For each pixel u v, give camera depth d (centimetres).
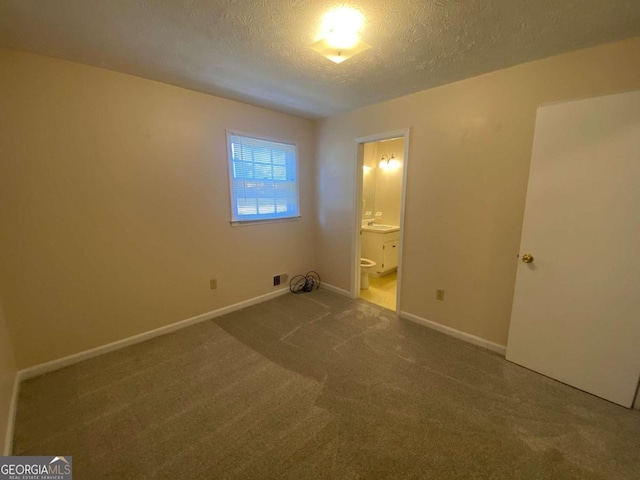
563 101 182
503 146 219
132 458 143
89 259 226
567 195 185
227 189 300
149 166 247
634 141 159
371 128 308
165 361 225
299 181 367
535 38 168
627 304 170
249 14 147
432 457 142
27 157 195
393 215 483
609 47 172
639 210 161
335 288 381
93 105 215
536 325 207
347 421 165
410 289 294
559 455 143
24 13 146
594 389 185
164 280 267
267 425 162
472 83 228
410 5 139
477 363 222
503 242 227
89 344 231
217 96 279
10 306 197
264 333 270
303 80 235
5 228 192
